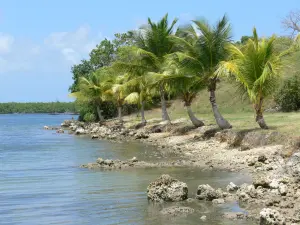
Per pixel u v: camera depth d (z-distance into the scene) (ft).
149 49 143.43
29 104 601.62
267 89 84.94
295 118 102.17
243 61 85.15
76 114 583.58
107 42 270.05
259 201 42.09
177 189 44.37
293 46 103.40
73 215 39.01
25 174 65.10
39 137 155.84
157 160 78.79
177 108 196.03
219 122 101.45
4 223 36.52
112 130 161.27
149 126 145.59
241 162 69.21
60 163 79.10
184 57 99.35
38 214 39.42
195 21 100.99
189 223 35.73
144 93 156.04
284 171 54.29
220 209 40.09
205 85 109.60
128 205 42.57
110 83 200.13
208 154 82.38
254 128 88.53
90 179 58.95
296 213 37.37
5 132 189.67
